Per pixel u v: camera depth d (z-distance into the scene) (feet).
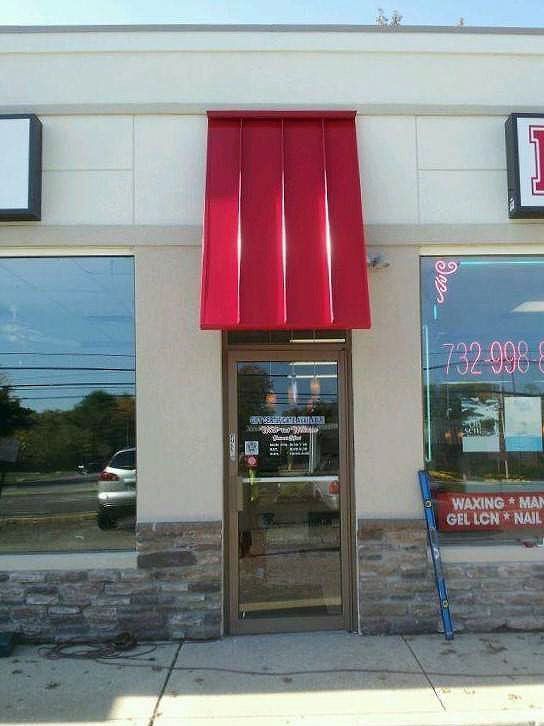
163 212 21.02
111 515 20.66
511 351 21.72
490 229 21.40
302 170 20.24
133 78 21.34
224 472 20.66
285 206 19.79
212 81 21.42
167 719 15.12
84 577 19.95
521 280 21.97
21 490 20.77
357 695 16.15
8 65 21.27
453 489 21.24
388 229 21.21
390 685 16.63
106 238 20.80
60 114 21.11
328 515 20.90
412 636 20.06
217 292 18.97
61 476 20.84
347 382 21.15
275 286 19.11
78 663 18.16
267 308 18.88
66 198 20.95
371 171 21.47
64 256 21.42
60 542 20.58
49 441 20.93
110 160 21.09
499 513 21.25
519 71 21.99
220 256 19.31
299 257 19.38
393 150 21.54
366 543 20.38
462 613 20.40
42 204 20.89
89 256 21.40
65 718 15.17
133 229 20.83
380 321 21.02
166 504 20.26
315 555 20.77
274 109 21.39
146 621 19.89
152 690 16.51
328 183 20.10
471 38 21.94
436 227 21.30
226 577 20.44
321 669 17.61
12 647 19.08
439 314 21.70
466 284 21.86
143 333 20.63
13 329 21.25
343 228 19.69
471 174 21.61
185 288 20.75
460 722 14.82
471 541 21.12
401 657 18.37
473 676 17.10
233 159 20.27
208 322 18.71
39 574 19.95
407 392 20.86
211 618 19.90
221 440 20.44
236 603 20.45
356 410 20.75
